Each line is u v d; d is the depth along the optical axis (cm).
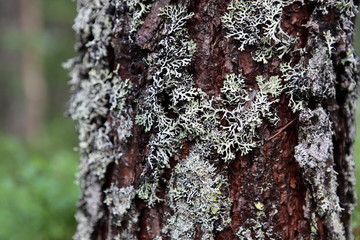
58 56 524
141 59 105
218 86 103
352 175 108
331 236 103
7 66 496
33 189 142
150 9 104
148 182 106
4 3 483
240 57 103
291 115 103
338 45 103
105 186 109
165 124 104
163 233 106
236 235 104
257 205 104
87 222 111
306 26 102
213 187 104
